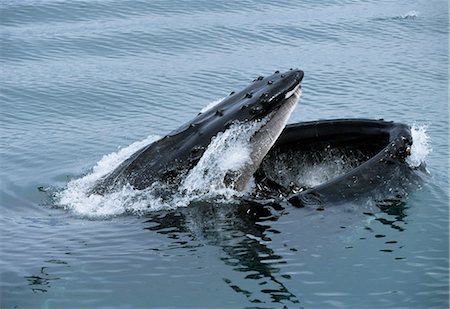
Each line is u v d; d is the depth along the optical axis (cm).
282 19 9350
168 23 9162
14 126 6366
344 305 3509
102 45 8450
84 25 9144
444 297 3559
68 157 5547
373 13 9612
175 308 3506
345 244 3953
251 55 8125
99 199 4394
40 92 7094
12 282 3734
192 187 4262
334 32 8844
